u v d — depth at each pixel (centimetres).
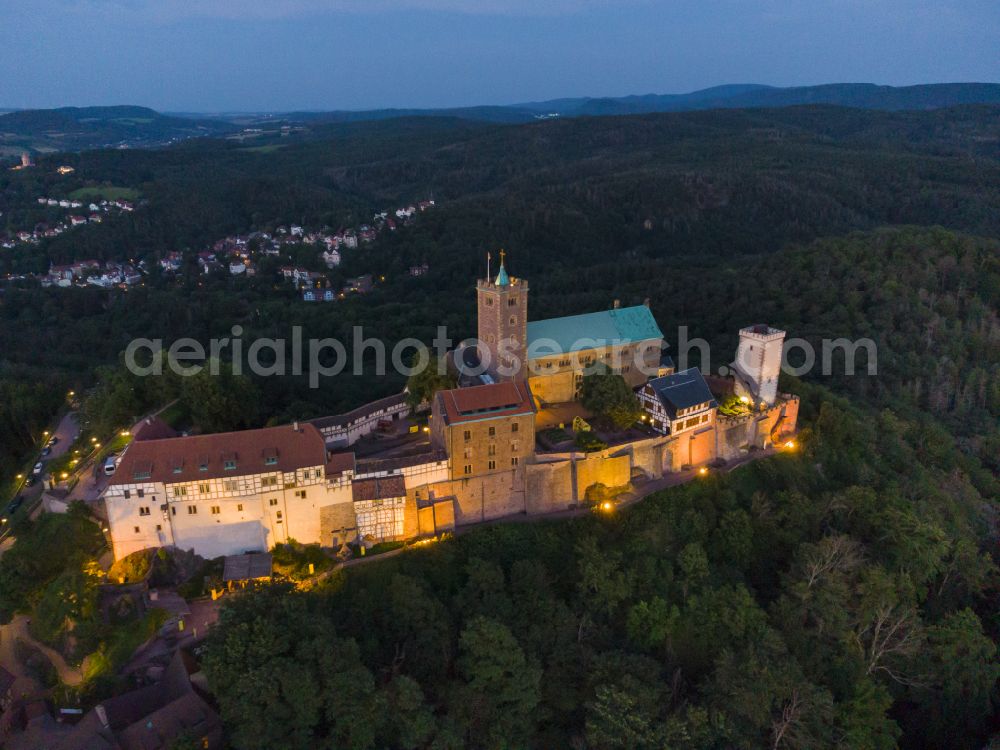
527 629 8525
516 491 10275
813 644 9106
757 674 7969
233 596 7650
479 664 7538
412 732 6862
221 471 8719
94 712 6862
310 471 9006
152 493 8588
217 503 8800
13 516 10156
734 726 7644
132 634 7925
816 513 10944
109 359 19075
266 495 8938
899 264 19600
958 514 12162
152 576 8519
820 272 19275
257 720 6475
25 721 7106
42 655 7862
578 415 12100
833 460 12506
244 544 9025
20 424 13412
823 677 8844
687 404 11331
